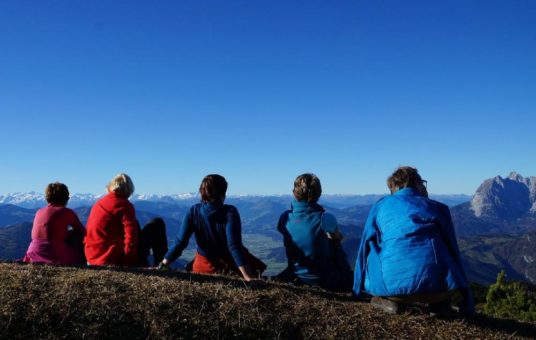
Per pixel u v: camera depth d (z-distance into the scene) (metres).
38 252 4.99
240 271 4.85
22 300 3.51
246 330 3.56
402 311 3.94
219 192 4.82
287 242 4.73
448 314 3.99
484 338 3.72
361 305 4.09
